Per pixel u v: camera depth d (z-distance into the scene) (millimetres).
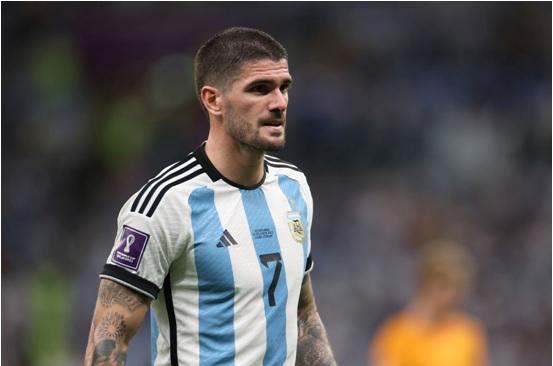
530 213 56281
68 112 69250
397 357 26703
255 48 15523
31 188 64812
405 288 49438
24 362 44625
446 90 65250
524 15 67312
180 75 68750
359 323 47469
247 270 15602
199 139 65188
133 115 67625
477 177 59625
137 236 15398
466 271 26484
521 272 50062
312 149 62250
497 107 64125
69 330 46188
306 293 17422
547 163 59906
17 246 59500
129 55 70375
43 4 71688
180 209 15461
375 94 65125
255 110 15438
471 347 25906
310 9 69438
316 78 66125
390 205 56469
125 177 64438
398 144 62125
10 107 69938
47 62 70875
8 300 45656
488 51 67188
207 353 15555
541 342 45094
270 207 16234
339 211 57094
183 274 15633
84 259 55688
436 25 68500
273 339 15797
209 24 69938
